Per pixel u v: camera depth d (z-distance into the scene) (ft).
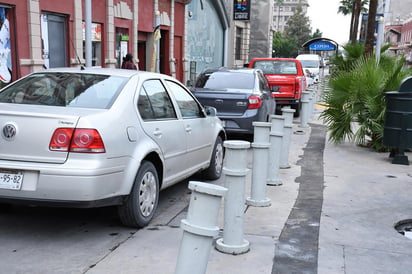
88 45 30.68
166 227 16.87
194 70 78.95
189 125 20.17
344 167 27.20
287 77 51.67
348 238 16.11
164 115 18.53
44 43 41.42
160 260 13.94
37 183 14.02
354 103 32.24
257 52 127.03
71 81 17.11
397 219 18.22
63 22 44.24
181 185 23.09
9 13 37.04
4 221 17.10
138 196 15.99
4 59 36.70
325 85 34.55
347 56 63.82
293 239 15.84
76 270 13.20
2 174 14.25
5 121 14.39
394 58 39.99
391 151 29.68
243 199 14.60
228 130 31.73
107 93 16.31
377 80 31.53
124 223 16.30
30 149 14.19
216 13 93.30
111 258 14.02
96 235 15.89
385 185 23.17
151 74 18.88
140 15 59.52
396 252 15.05
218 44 96.48
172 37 69.62
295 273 13.33
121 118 15.52
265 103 34.12
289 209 19.07
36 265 13.48
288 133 26.66
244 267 13.60
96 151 14.17
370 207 19.60
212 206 8.98
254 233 16.28
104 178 14.37
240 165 14.34
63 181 13.92
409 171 26.35
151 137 16.84
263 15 125.49
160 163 17.66
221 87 33.83
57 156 14.08
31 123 14.25
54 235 15.84
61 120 14.21
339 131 33.35
